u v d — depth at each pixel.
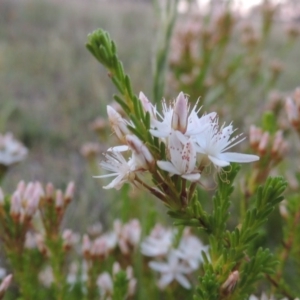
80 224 0.26
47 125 0.44
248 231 0.09
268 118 0.16
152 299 0.17
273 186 0.09
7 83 0.54
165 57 0.16
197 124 0.08
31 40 0.69
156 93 0.16
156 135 0.08
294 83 0.55
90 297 0.15
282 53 0.33
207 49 0.25
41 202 0.14
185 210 0.09
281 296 0.12
